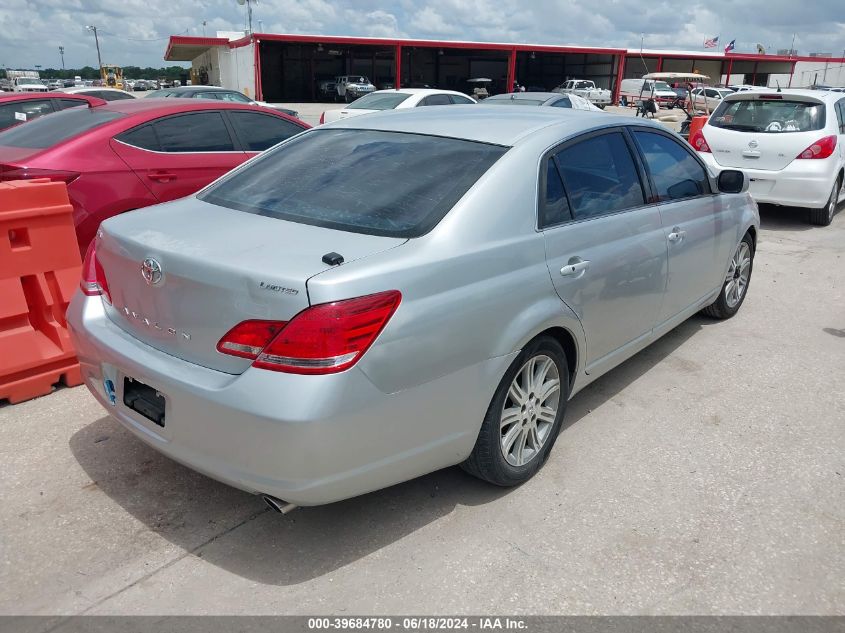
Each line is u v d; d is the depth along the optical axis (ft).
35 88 130.62
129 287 8.69
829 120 27.91
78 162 16.46
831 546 9.09
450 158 9.74
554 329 10.14
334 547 8.82
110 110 18.58
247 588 8.09
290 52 169.27
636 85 161.38
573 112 12.10
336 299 7.19
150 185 17.63
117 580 8.17
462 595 8.06
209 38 163.22
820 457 11.27
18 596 7.88
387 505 9.69
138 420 8.65
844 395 13.56
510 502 9.83
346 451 7.48
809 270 22.76
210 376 7.72
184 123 18.71
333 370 7.17
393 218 8.70
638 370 14.52
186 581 8.18
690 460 11.08
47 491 9.82
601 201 11.05
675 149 13.66
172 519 9.31
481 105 13.03
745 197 16.62
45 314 12.71
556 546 8.94
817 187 27.81
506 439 9.62
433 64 188.75
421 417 8.13
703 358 15.21
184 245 8.23
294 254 7.82
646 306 12.32
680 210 13.11
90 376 9.40
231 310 7.54
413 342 7.77
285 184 10.07
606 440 11.64
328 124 12.17
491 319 8.64
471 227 8.67
